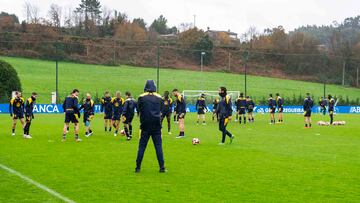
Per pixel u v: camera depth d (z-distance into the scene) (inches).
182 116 862.5
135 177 435.2
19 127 1090.1
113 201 340.8
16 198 347.9
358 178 435.8
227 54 4407.0
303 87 3622.0
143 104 456.1
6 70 1999.3
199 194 365.7
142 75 3503.9
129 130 807.1
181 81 3368.6
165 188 387.2
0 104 1828.2
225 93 732.7
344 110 2429.9
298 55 4367.6
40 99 2293.3
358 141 805.9
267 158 568.4
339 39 4985.2
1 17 4630.9
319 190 382.9
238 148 678.5
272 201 345.1
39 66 3444.9
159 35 5359.3
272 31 4825.3
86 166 496.7
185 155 593.9
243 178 433.4
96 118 1545.3
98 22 4950.8
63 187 387.5
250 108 1456.7
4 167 486.6
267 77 4062.5
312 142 781.9
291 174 455.5
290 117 1790.1
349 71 4185.5
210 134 941.2
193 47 4308.6
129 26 4837.6
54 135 881.5
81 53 3986.2
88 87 2827.3
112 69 3666.3
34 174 446.3
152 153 605.9
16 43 3814.0
